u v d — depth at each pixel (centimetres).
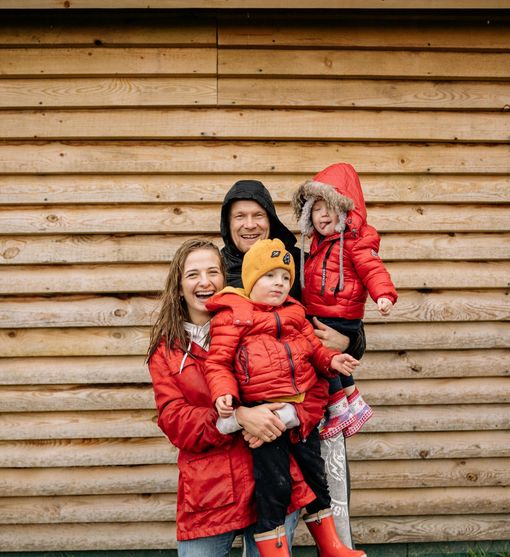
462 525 371
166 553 367
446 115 358
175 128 348
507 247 363
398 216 359
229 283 256
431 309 361
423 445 366
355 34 346
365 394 362
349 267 263
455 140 358
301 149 353
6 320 351
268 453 204
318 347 226
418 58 351
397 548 373
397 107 353
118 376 355
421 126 356
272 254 216
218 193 353
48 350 354
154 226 352
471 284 363
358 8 322
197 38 342
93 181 351
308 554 365
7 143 348
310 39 345
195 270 223
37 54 342
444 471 368
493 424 366
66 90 345
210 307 217
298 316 221
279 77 348
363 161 355
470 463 370
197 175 353
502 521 372
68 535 362
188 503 208
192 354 219
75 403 355
